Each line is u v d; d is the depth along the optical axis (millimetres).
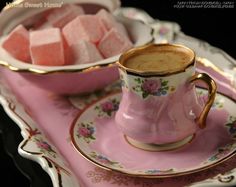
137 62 449
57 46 529
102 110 501
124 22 601
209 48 589
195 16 761
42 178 454
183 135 438
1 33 599
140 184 423
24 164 479
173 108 434
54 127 517
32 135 483
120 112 455
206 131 457
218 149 435
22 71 521
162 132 436
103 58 555
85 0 619
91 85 544
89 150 450
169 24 677
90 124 485
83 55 537
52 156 452
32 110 550
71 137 462
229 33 697
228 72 543
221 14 759
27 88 594
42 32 548
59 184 414
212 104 448
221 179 383
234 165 429
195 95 445
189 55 447
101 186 427
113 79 545
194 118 442
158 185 420
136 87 433
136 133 442
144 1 836
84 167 450
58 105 553
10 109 530
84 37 553
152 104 434
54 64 535
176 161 430
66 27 563
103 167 425
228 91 525
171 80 425
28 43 557
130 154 445
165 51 460
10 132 529
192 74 434
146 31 576
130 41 574
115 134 473
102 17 581
